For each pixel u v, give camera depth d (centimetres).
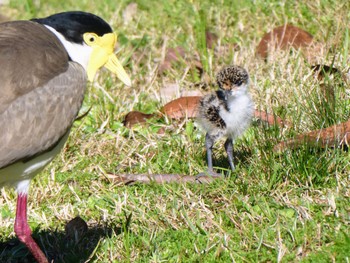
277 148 1157
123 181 1191
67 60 1047
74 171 1234
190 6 1717
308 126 1226
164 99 1412
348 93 1302
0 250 1104
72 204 1166
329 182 1127
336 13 1585
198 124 1180
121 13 1764
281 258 991
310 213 1066
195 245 1030
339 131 1170
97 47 1111
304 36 1527
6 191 1190
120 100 1412
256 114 1279
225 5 1703
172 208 1105
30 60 997
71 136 1298
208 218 1076
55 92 1003
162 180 1180
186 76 1498
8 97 970
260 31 1603
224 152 1234
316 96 1255
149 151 1268
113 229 1086
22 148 969
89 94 1429
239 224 1060
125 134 1327
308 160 1130
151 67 1527
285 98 1310
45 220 1128
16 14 1850
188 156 1229
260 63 1473
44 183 1198
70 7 1841
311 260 985
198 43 1558
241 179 1146
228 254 1013
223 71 1140
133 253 1045
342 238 1014
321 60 1435
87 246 1080
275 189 1124
